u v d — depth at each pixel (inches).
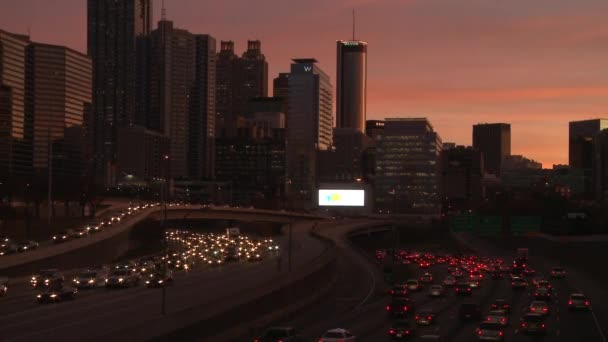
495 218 7037.4
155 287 3668.8
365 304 3794.3
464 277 5516.7
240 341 2429.9
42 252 4473.4
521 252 6993.1
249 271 4530.0
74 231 5851.4
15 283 3909.9
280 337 2149.4
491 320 2824.8
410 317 3257.9
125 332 1887.3
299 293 3634.4
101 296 3292.3
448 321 3142.2
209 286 3604.8
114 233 6181.1
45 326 2298.2
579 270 6417.3
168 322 2097.7
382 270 5821.9
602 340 2672.2
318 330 2792.8
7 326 2316.7
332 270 5044.3
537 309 3363.7
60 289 3250.5
